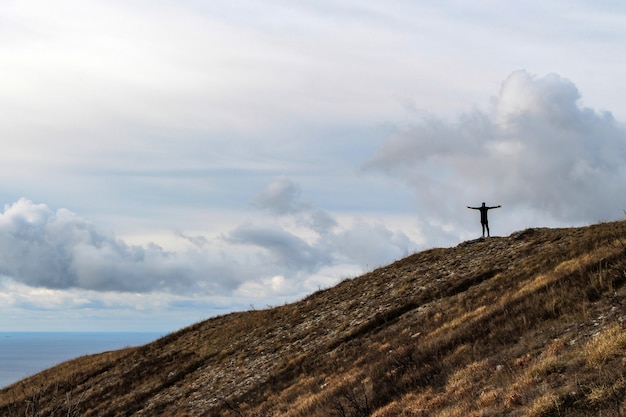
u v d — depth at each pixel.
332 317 41.09
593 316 18.53
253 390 33.44
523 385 14.98
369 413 20.00
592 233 33.28
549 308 20.94
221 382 37.81
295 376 32.44
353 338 34.59
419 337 27.53
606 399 12.39
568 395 13.26
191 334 54.31
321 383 28.42
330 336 36.91
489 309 25.34
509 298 25.48
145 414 37.91
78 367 55.84
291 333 41.84
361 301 41.56
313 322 42.06
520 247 37.66
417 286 38.81
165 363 47.47
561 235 36.47
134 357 53.16
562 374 14.72
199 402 35.75
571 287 22.09
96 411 42.09
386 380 22.45
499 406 14.57
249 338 45.53
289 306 50.00
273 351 39.56
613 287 20.44
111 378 48.75
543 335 18.92
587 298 20.42
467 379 17.98
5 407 46.75
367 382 23.52
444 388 18.62
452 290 34.50
